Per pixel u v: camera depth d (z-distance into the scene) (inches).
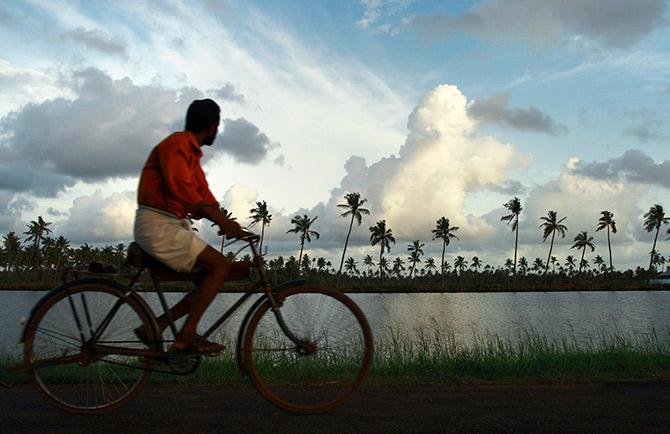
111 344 139.6
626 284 5182.1
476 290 4726.9
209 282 138.6
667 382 198.1
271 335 146.3
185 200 136.0
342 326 149.2
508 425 139.7
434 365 234.1
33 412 147.2
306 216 3447.3
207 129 144.1
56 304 140.6
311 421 141.5
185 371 142.6
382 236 3998.5
